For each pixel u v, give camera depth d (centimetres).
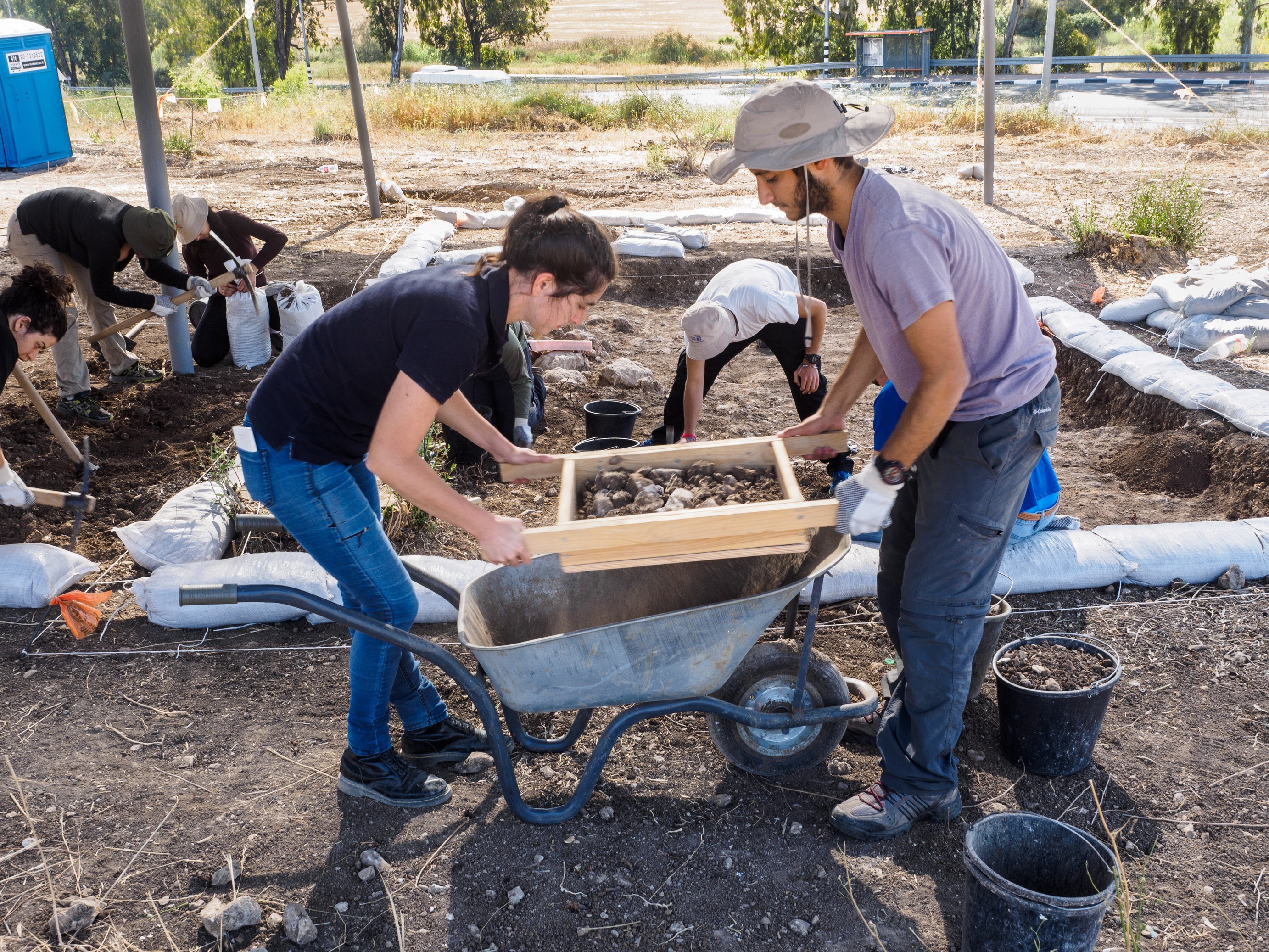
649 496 270
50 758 328
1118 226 929
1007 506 270
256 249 897
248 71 4075
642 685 274
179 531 429
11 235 576
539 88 2344
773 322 476
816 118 239
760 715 290
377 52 4478
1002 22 3688
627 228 1046
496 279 238
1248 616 395
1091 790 307
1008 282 259
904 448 243
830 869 284
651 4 5609
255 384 671
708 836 297
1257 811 302
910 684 285
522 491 521
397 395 229
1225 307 693
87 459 391
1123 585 418
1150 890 275
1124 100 2281
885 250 241
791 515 242
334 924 267
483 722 276
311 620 406
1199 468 520
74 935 263
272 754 333
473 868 285
